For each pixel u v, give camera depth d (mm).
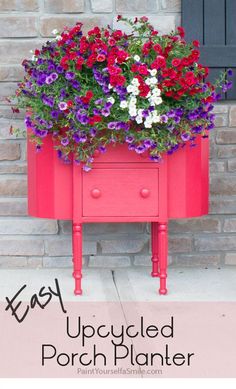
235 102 3744
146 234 3699
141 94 2869
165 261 3148
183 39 3639
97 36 3053
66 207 3113
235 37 3672
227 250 3721
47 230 3678
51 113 2939
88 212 3074
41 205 3141
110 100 2877
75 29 3066
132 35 3189
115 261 3697
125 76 2980
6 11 3604
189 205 3137
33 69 3061
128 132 2941
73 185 3066
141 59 2996
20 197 3666
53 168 3100
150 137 2928
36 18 3607
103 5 3604
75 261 3148
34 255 3688
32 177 3201
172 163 3111
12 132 3404
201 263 3715
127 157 3051
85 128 2930
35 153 3143
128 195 3066
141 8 3619
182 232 3701
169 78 2930
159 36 3268
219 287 3299
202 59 3664
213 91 3045
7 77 3617
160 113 2920
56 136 3039
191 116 2977
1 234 3672
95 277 3504
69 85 2988
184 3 3623
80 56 2986
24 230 3674
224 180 3686
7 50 3609
